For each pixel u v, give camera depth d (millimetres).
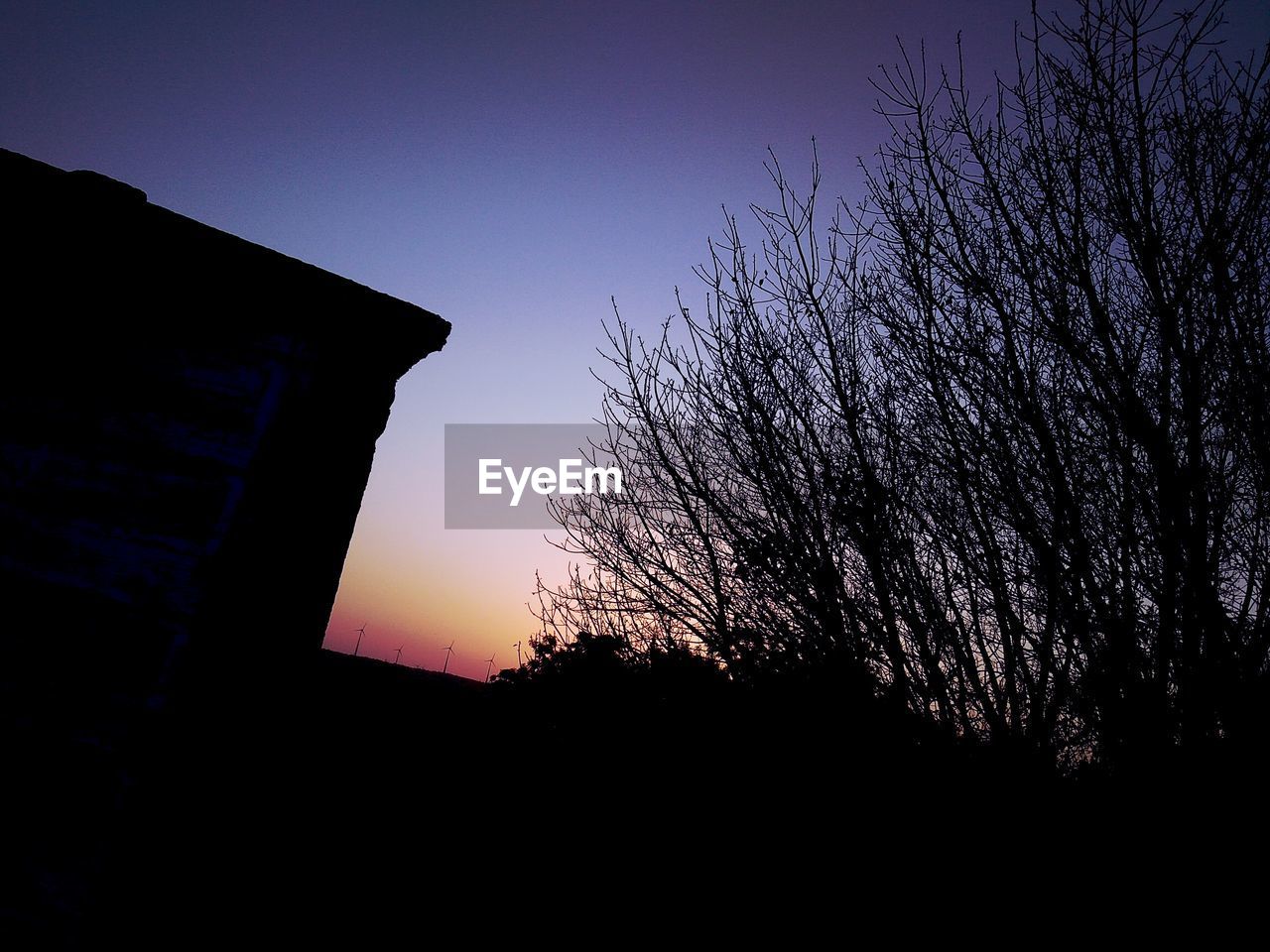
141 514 2812
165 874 2566
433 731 8914
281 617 2932
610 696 5781
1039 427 4062
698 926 4934
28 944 2346
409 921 5336
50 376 2854
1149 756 3617
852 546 4750
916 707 4473
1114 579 3885
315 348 3156
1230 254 3734
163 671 2684
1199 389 3635
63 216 2895
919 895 4227
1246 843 3307
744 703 5000
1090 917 3689
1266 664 3455
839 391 4906
